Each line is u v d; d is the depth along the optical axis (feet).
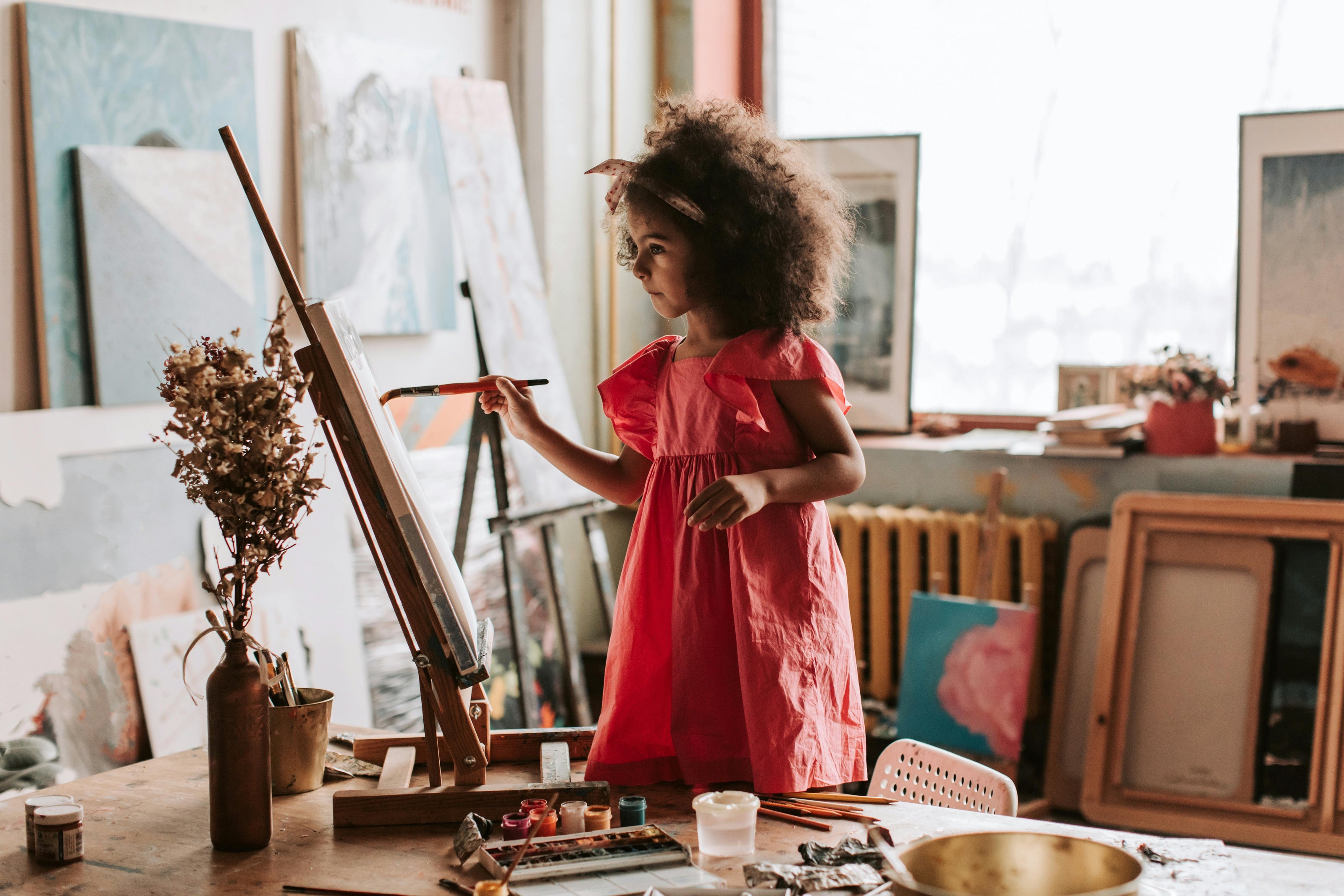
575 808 4.22
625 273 12.60
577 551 12.41
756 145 4.71
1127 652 10.41
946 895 2.93
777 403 4.63
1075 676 10.85
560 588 10.23
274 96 9.27
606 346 12.53
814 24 13.01
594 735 5.18
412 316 10.37
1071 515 11.11
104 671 7.85
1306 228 10.48
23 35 7.64
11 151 7.67
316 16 9.61
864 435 12.60
